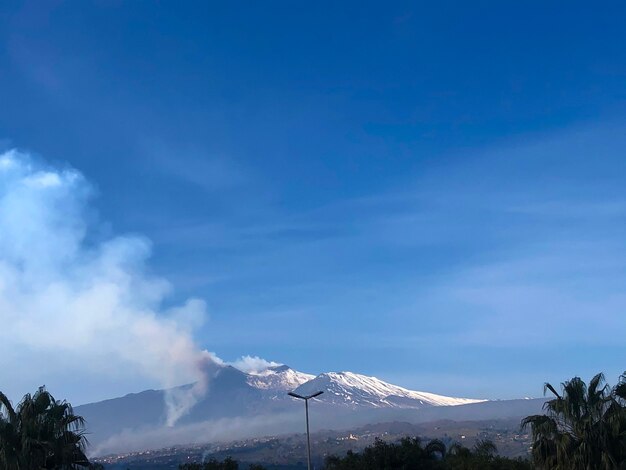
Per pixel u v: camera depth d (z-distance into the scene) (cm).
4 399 4434
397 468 7219
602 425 4716
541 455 4872
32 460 4178
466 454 7344
